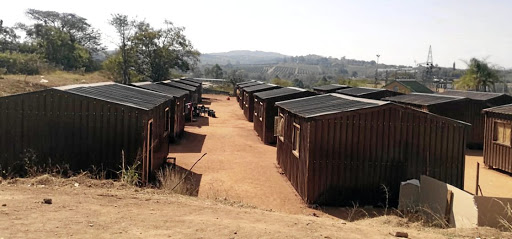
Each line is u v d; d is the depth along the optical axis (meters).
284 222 7.09
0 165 10.86
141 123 10.98
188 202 8.37
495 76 44.88
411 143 11.28
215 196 10.30
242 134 24.53
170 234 5.74
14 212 6.26
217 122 30.39
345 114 11.05
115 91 13.39
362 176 11.19
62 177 10.41
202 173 14.18
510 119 16.36
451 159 11.39
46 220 5.97
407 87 55.56
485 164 18.09
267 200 11.41
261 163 16.39
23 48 62.59
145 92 15.44
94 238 5.33
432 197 9.56
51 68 50.53
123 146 10.98
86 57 66.88
